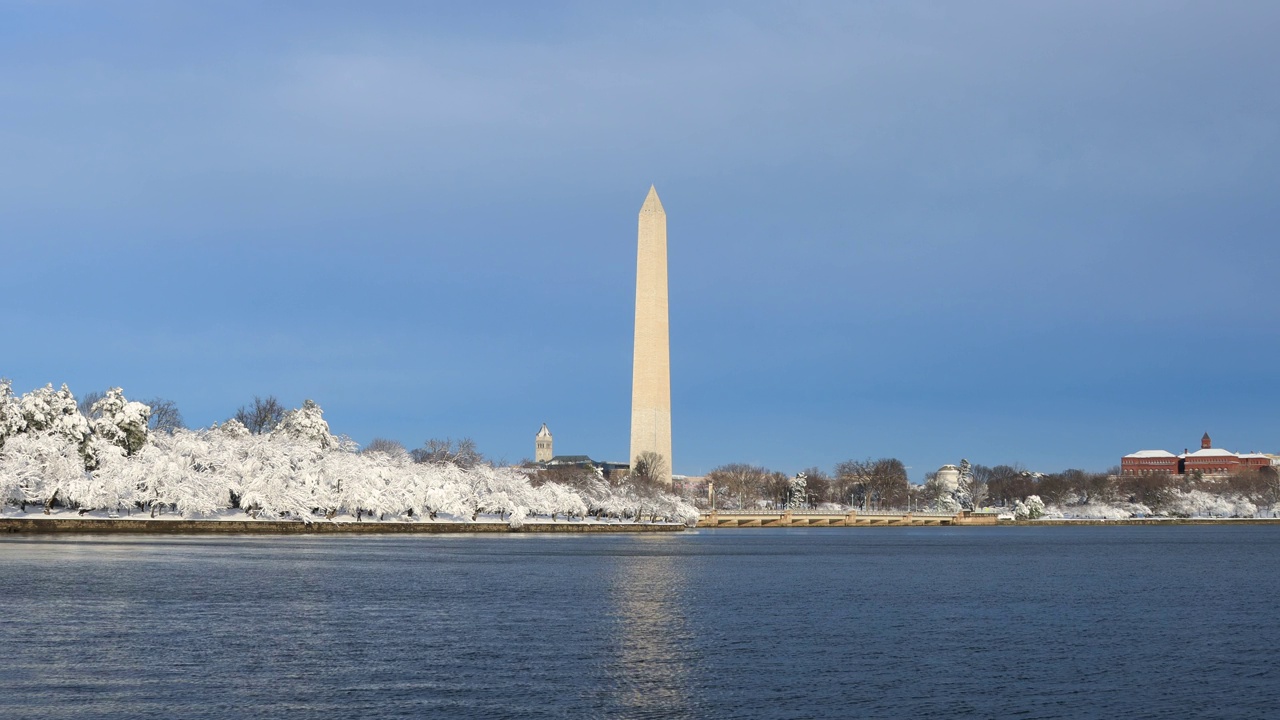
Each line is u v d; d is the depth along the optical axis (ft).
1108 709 123.65
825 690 130.72
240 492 474.49
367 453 566.36
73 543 357.41
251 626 172.65
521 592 233.76
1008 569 342.23
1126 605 226.17
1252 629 187.42
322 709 117.19
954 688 132.98
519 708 119.14
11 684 126.21
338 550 368.68
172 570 261.85
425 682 131.34
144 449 451.94
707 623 186.60
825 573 311.88
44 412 441.68
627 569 309.63
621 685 131.44
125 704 117.80
